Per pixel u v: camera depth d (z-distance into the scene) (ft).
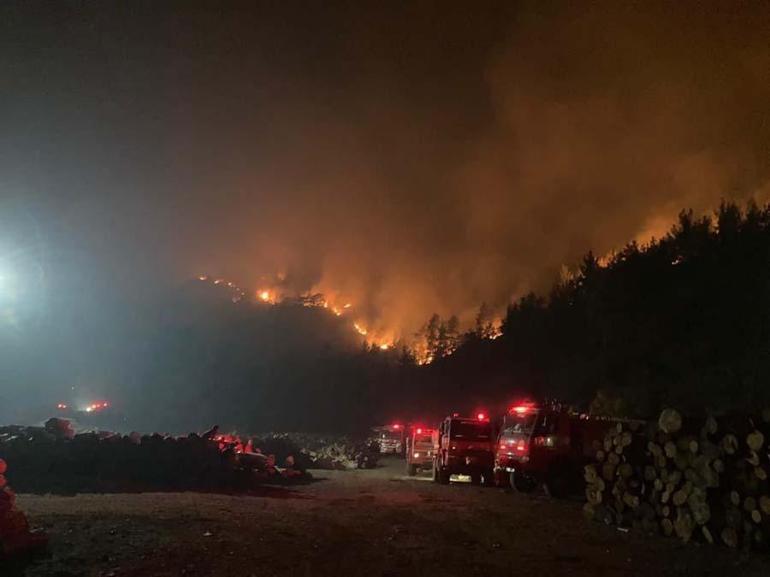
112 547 31.27
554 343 160.15
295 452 105.40
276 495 62.28
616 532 43.52
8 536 28.07
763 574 30.99
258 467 75.66
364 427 244.22
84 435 67.77
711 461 39.37
